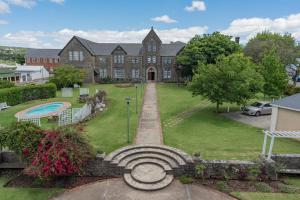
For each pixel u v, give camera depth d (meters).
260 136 20.62
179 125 23.48
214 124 24.11
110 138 18.92
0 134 14.08
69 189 13.02
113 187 13.12
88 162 14.25
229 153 16.55
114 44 63.72
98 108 28.97
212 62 49.88
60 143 13.31
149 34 59.69
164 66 61.28
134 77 61.94
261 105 28.48
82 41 58.47
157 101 35.28
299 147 18.22
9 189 12.95
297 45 53.56
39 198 12.17
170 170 14.13
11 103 33.03
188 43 54.47
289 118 20.61
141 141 18.25
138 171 14.12
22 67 66.12
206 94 27.62
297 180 13.88
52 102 34.47
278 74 31.83
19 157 14.12
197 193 12.51
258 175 13.91
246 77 25.94
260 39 61.03
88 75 58.56
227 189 12.84
